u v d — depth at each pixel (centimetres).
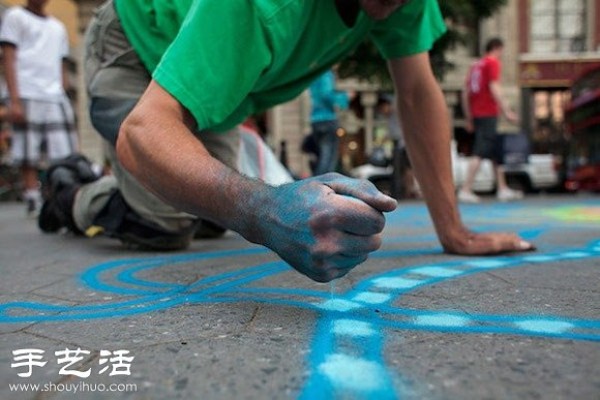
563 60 1584
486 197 789
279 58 155
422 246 236
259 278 166
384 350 97
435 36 197
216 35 133
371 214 91
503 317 118
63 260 216
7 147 1007
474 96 634
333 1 160
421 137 197
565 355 93
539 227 322
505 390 79
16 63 406
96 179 282
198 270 184
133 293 150
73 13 1619
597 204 573
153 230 229
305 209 93
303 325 113
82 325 118
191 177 110
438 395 78
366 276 164
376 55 676
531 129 1594
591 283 151
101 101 211
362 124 1545
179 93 128
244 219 102
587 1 1593
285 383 83
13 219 459
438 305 128
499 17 1586
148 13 193
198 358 94
